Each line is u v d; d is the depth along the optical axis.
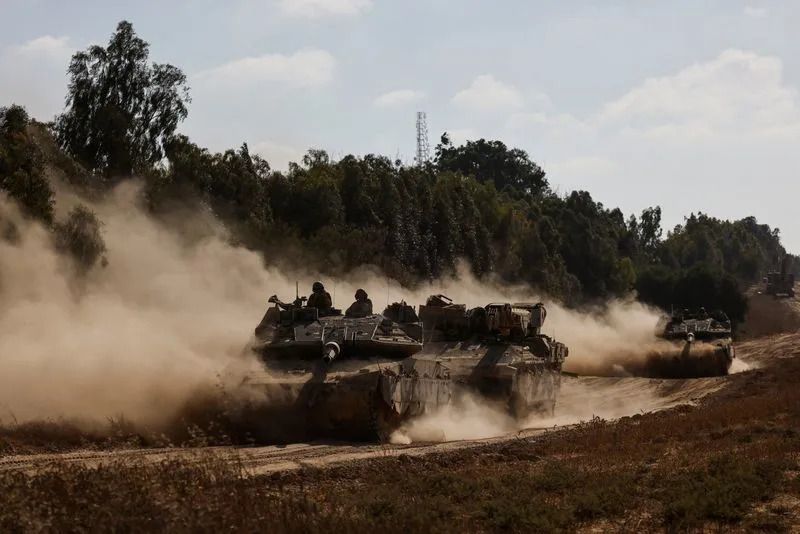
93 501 13.36
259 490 14.80
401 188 68.56
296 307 29.38
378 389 24.95
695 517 15.97
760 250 172.38
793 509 16.62
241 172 56.50
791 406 30.48
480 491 17.80
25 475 14.75
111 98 54.59
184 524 12.76
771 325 113.31
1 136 42.94
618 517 16.58
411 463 20.92
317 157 77.06
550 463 20.62
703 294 98.44
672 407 36.00
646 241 147.25
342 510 15.40
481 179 152.25
